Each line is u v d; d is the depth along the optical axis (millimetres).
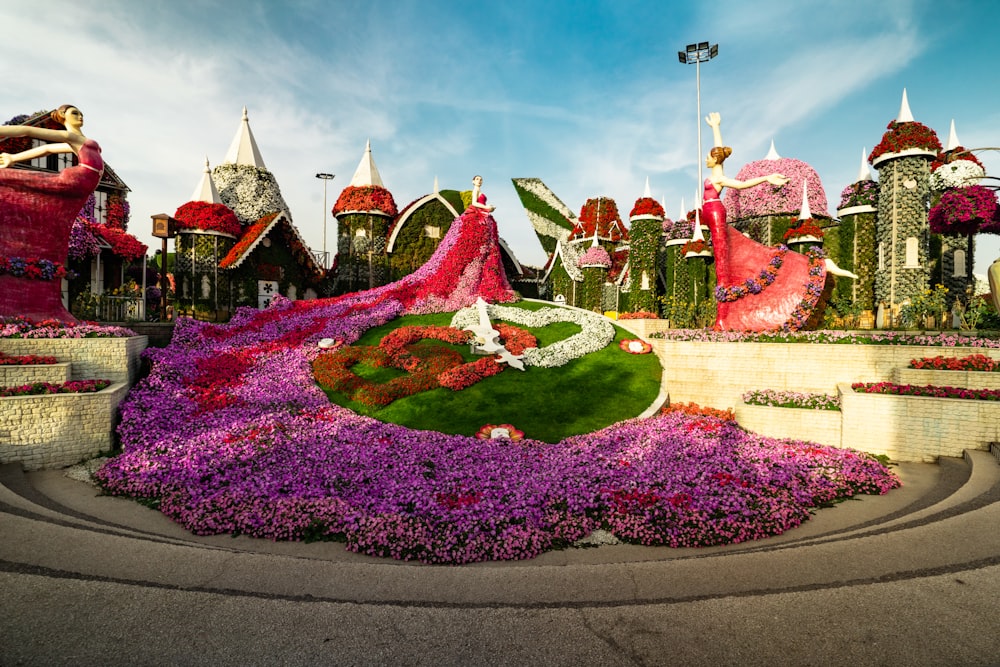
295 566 6238
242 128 33500
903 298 22984
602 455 12188
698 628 4594
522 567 6371
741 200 36406
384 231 35281
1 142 23438
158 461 11242
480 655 4297
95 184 16078
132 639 4418
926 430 12727
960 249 29344
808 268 19359
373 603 5176
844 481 10820
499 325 22562
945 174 25078
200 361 17125
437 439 13359
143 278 27203
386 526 8516
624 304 44281
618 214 51094
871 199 29453
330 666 4152
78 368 14109
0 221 14938
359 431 13633
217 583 5641
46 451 11875
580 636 4551
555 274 48500
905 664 4012
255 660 4219
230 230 29516
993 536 6293
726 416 16391
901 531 6598
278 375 17016
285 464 11258
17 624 4535
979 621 4492
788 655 4180
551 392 16969
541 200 66062
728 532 8531
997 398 12258
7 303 15070
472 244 26344
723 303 20562
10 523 6773
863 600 4914
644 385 18078
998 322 18734
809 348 16750
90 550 6184
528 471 11188
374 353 18703
